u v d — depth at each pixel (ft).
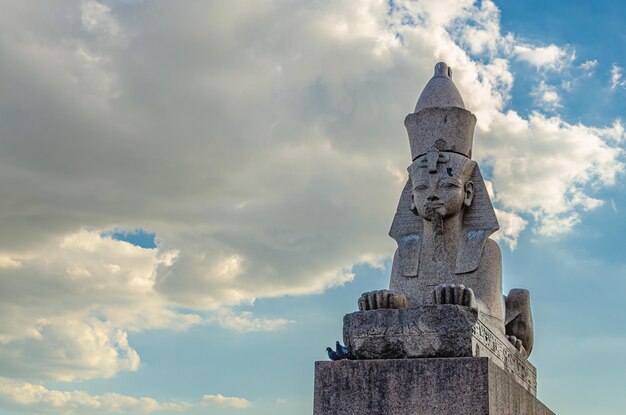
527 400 29.89
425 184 30.89
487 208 31.40
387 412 25.64
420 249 31.55
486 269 30.68
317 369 26.50
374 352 26.48
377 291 27.25
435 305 26.23
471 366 25.27
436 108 31.45
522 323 34.12
